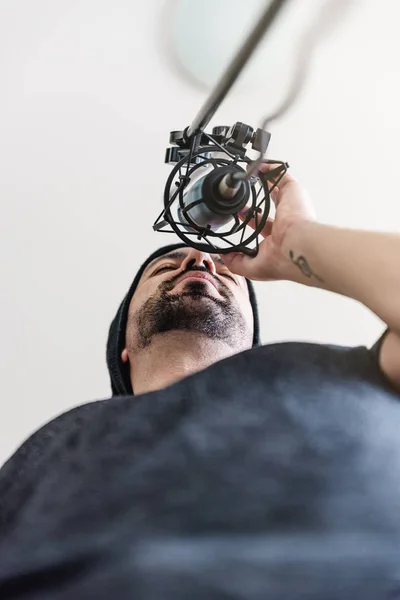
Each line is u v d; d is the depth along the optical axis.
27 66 1.02
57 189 1.12
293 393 0.54
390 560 0.45
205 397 0.55
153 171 1.12
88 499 0.49
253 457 0.49
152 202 1.14
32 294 1.20
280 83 0.49
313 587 0.43
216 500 0.46
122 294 1.22
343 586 0.43
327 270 0.55
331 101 1.08
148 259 1.01
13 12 0.97
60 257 1.18
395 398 0.55
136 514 0.46
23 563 0.47
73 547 0.46
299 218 0.62
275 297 1.28
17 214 1.13
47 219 1.14
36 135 1.08
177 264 0.95
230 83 0.48
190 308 0.87
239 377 0.56
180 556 0.43
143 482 0.48
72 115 1.06
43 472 0.56
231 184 0.59
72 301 1.22
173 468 0.49
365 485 0.48
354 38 0.98
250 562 0.43
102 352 1.26
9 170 1.09
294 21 0.42
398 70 1.04
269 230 0.70
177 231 0.65
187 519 0.46
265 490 0.47
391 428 0.52
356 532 0.45
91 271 1.20
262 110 0.89
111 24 0.98
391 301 0.48
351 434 0.50
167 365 0.87
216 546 0.44
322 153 1.15
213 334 0.87
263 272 0.67
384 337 0.57
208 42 0.53
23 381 1.26
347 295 0.54
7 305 1.21
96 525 0.47
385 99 1.08
